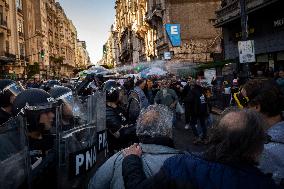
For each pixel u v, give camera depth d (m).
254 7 20.50
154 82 19.12
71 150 3.20
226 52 28.19
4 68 45.31
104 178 2.65
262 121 1.84
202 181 1.76
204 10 39.03
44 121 3.00
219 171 1.75
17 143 2.48
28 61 59.75
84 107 4.18
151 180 1.90
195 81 10.80
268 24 21.34
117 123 4.68
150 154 2.46
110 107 4.89
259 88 2.71
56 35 100.75
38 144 3.01
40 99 3.06
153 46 49.88
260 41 22.59
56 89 3.93
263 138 1.82
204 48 38.50
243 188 1.71
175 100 12.16
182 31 38.81
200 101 10.46
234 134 1.76
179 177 1.80
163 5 39.84
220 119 1.86
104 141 4.38
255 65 22.98
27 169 2.58
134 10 69.81
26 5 62.12
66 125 3.84
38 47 71.56
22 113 2.94
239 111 1.86
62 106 3.82
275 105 2.64
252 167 1.78
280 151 2.48
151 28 51.19
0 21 45.75
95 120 4.00
